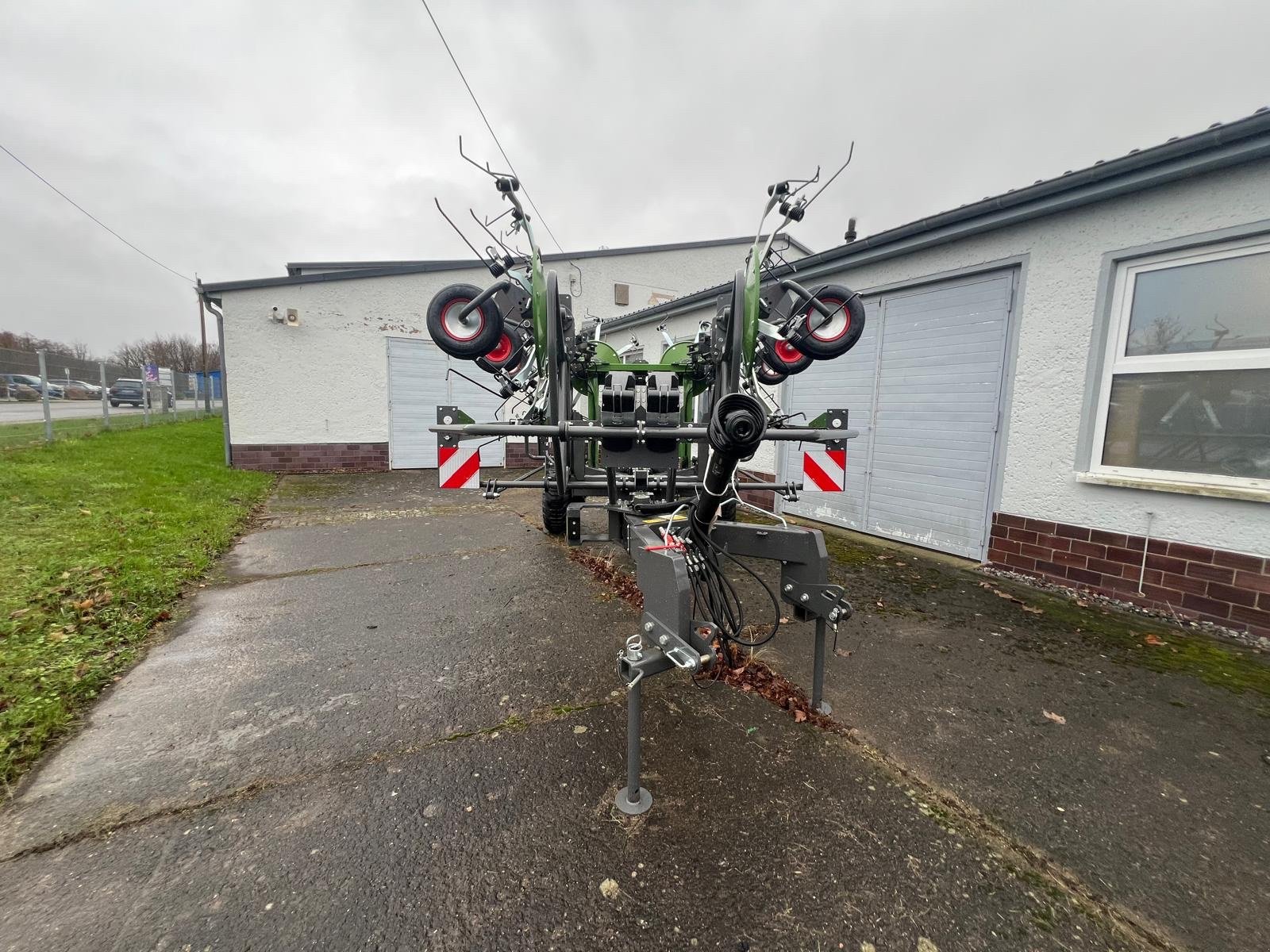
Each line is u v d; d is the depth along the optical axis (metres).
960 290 4.89
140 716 2.48
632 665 1.84
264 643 3.21
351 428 10.47
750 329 2.79
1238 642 3.34
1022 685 2.83
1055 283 4.21
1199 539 3.59
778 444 6.91
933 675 2.91
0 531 4.66
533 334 2.90
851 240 6.51
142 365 15.14
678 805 1.97
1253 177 3.27
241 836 1.81
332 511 6.89
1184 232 3.55
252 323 9.74
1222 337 3.49
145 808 1.92
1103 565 4.02
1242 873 1.72
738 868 1.71
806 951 1.46
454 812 1.93
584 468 3.58
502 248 2.89
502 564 4.76
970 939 1.50
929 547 5.27
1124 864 1.75
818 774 2.14
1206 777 2.15
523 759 2.21
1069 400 4.17
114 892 1.60
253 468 9.96
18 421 13.27
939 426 5.11
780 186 2.81
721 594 2.54
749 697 2.69
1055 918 1.57
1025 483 4.47
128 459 8.73
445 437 2.92
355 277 10.22
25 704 2.45
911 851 1.79
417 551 5.15
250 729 2.39
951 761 2.23
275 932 1.49
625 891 1.63
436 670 2.93
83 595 3.54
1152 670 2.99
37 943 1.44
